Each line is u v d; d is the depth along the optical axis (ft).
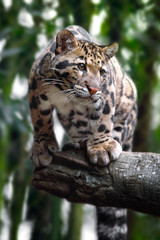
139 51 40.42
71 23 38.09
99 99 23.20
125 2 38.70
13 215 40.50
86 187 21.04
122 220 27.22
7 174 40.70
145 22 39.83
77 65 22.89
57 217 38.42
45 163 23.00
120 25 38.63
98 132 23.16
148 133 44.98
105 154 21.06
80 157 21.79
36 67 23.62
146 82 41.19
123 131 26.96
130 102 26.68
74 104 24.50
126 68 31.01
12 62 38.29
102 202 20.98
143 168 19.43
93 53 23.16
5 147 39.17
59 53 23.20
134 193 19.47
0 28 38.93
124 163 20.12
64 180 22.00
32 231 40.55
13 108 35.58
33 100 23.90
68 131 27.22
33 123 24.52
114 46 23.85
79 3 38.11
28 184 40.11
